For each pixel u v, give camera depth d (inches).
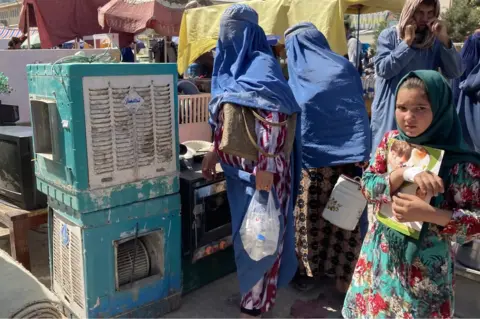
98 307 97.8
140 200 100.5
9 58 175.2
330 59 114.7
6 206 125.3
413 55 126.5
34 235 162.6
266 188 95.1
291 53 120.2
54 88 91.4
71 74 86.3
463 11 641.0
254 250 96.3
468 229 61.8
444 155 64.6
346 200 105.9
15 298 72.4
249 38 100.0
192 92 211.6
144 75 96.3
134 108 95.6
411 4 125.6
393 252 69.2
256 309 103.4
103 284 97.9
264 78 94.5
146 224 102.5
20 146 117.4
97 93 90.0
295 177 107.9
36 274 133.0
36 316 71.3
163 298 108.7
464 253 122.6
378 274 71.9
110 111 92.4
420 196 65.2
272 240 96.1
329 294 123.6
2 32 561.6
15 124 158.4
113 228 97.3
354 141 111.2
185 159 119.3
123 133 95.0
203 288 124.3
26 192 120.1
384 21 594.9
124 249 103.8
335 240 117.2
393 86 132.4
